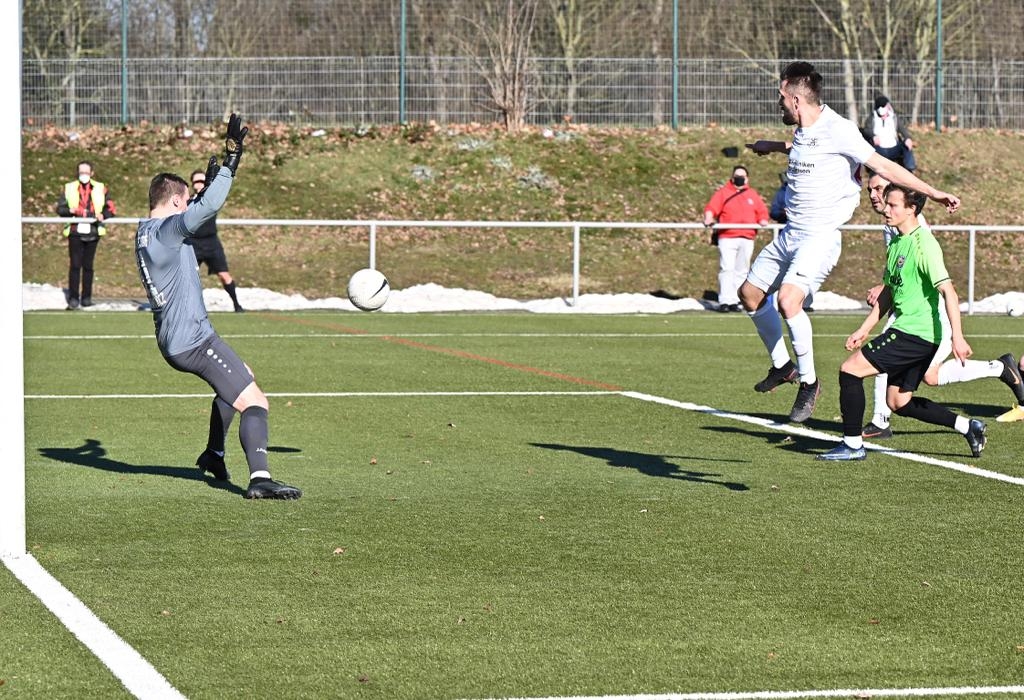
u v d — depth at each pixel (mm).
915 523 19500
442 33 94875
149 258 20438
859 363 24406
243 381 20828
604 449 25922
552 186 87938
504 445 26328
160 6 94312
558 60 95062
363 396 33406
